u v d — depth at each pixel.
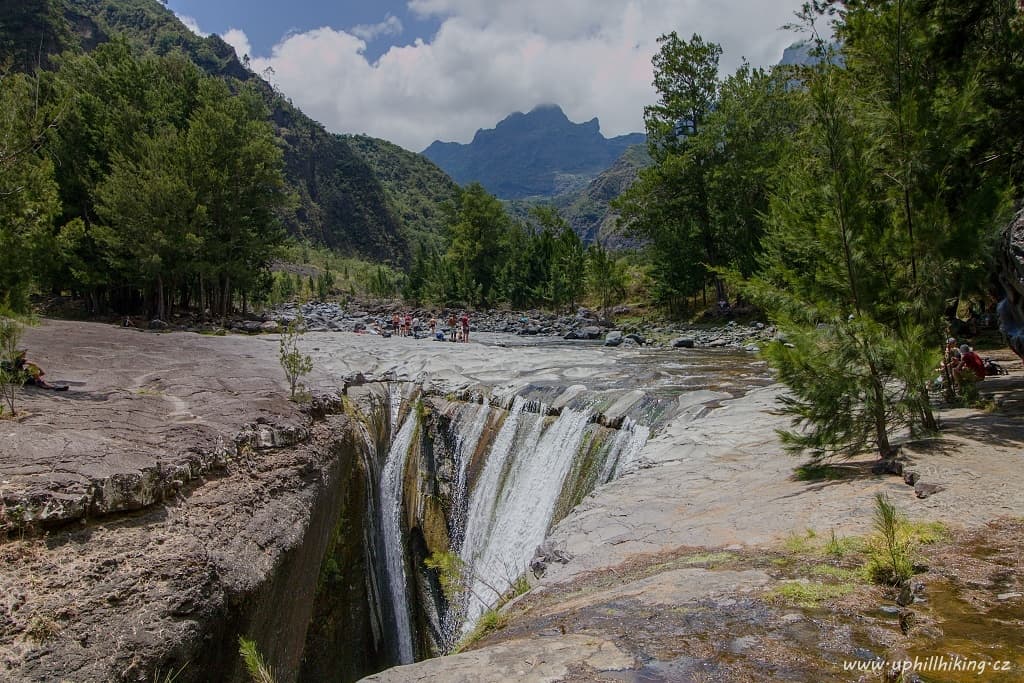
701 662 3.60
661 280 46.09
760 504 6.91
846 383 7.52
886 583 4.42
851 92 9.98
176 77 55.69
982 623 3.71
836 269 8.20
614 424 13.16
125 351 21.94
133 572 6.45
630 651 3.84
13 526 6.45
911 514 5.59
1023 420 8.81
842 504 6.23
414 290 85.44
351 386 17.92
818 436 7.79
